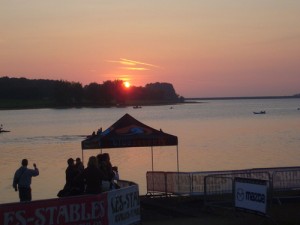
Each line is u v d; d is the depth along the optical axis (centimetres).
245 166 3712
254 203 1440
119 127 2017
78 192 1457
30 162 4400
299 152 4650
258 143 5778
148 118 14650
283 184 1855
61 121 13950
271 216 1500
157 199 1964
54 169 3806
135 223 1406
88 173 1398
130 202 1383
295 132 7644
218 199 1780
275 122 10906
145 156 4619
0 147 6359
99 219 1252
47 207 1153
